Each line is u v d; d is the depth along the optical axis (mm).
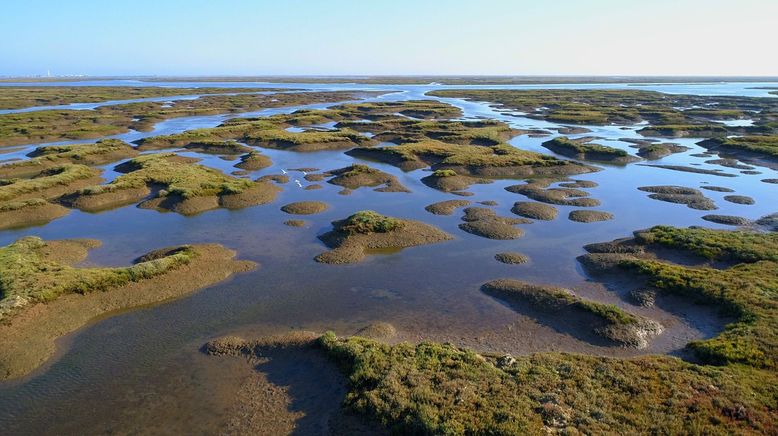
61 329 28172
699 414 19203
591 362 23656
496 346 26906
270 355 25688
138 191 57312
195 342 27312
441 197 58125
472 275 36469
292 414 21141
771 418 18812
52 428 20719
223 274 36125
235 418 21031
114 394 22828
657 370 22625
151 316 30172
